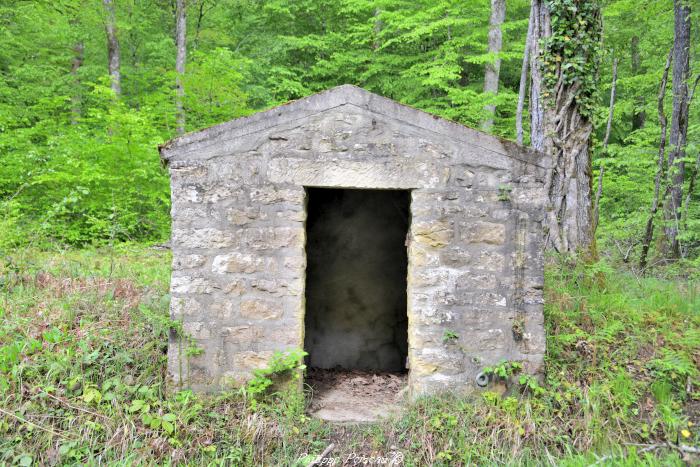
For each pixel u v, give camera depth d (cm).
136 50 1441
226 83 1041
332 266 657
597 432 427
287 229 443
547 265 614
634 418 446
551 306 548
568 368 489
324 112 443
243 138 440
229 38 1445
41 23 1141
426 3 1252
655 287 668
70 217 898
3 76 1107
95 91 931
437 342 452
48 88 1104
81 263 682
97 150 884
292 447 418
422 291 452
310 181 442
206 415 427
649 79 1116
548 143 636
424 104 1235
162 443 398
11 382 422
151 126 943
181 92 1069
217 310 441
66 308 534
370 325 659
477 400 452
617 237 1007
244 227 443
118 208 846
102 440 400
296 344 444
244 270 442
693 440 424
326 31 1546
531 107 667
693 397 462
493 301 454
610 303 572
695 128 1000
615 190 1134
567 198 632
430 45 1343
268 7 1461
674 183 980
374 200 656
